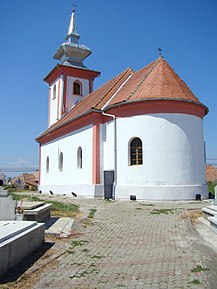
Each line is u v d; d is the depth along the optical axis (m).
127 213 12.30
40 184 32.44
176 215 11.62
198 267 5.39
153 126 17.97
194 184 17.97
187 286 4.52
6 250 5.11
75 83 32.16
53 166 28.69
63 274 5.13
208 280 4.75
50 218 10.31
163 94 18.17
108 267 5.51
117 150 19.23
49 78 34.44
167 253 6.41
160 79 19.27
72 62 32.72
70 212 12.04
